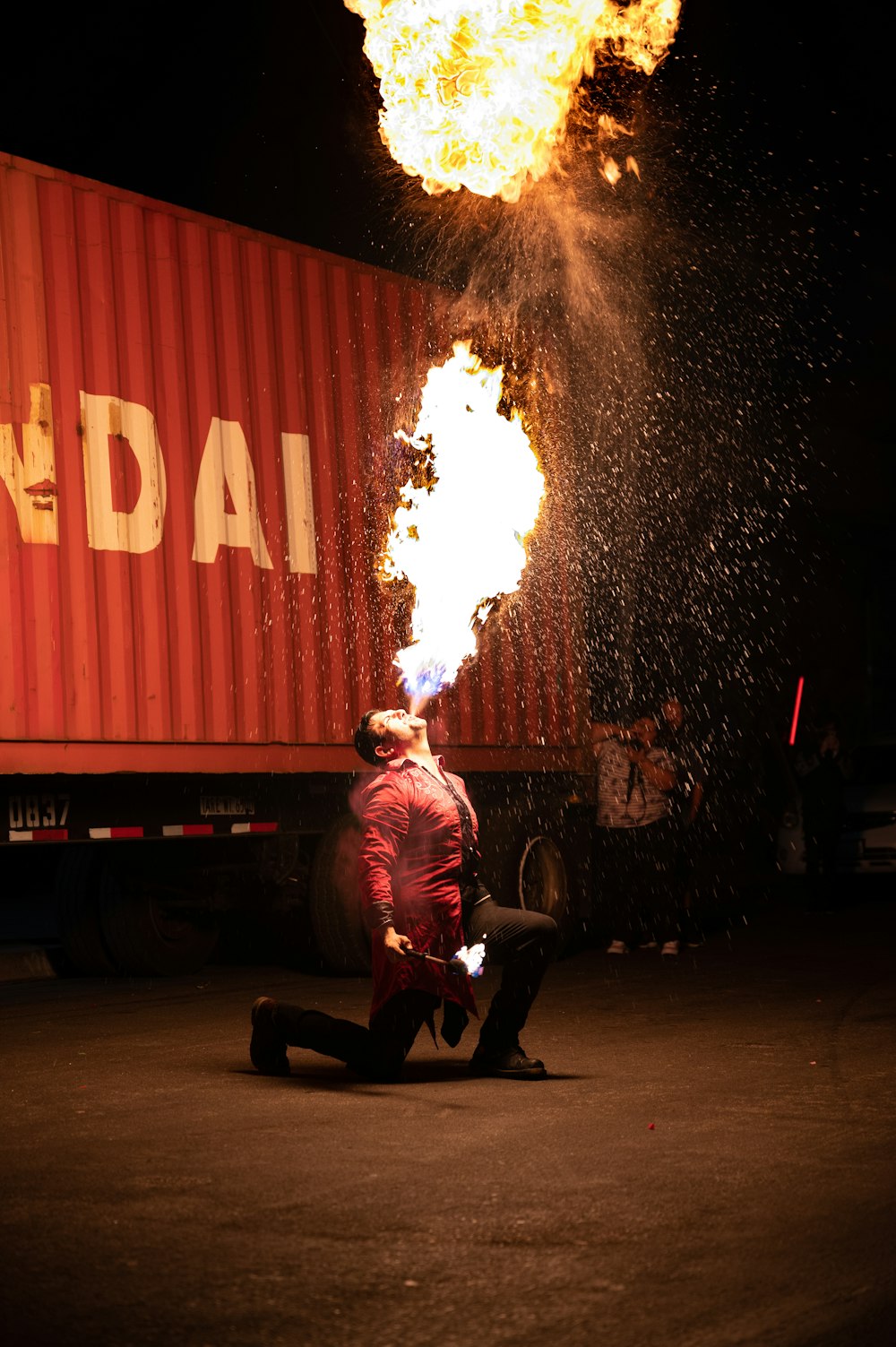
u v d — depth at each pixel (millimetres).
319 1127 5309
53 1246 3908
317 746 10148
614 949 11656
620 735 11461
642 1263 3719
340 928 10484
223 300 9891
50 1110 5773
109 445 9023
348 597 10500
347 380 10695
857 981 9500
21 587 8445
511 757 11617
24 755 8383
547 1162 4727
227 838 10422
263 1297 3500
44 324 8750
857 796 15836
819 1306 3416
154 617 9164
